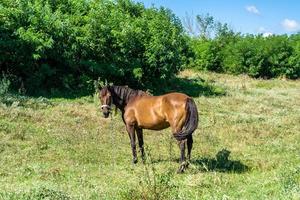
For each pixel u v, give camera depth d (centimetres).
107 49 2761
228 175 1226
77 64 2703
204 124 2105
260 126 2075
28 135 1667
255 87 3997
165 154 1533
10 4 2578
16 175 1200
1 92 2198
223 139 1797
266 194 984
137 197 901
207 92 3156
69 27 2616
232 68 4747
